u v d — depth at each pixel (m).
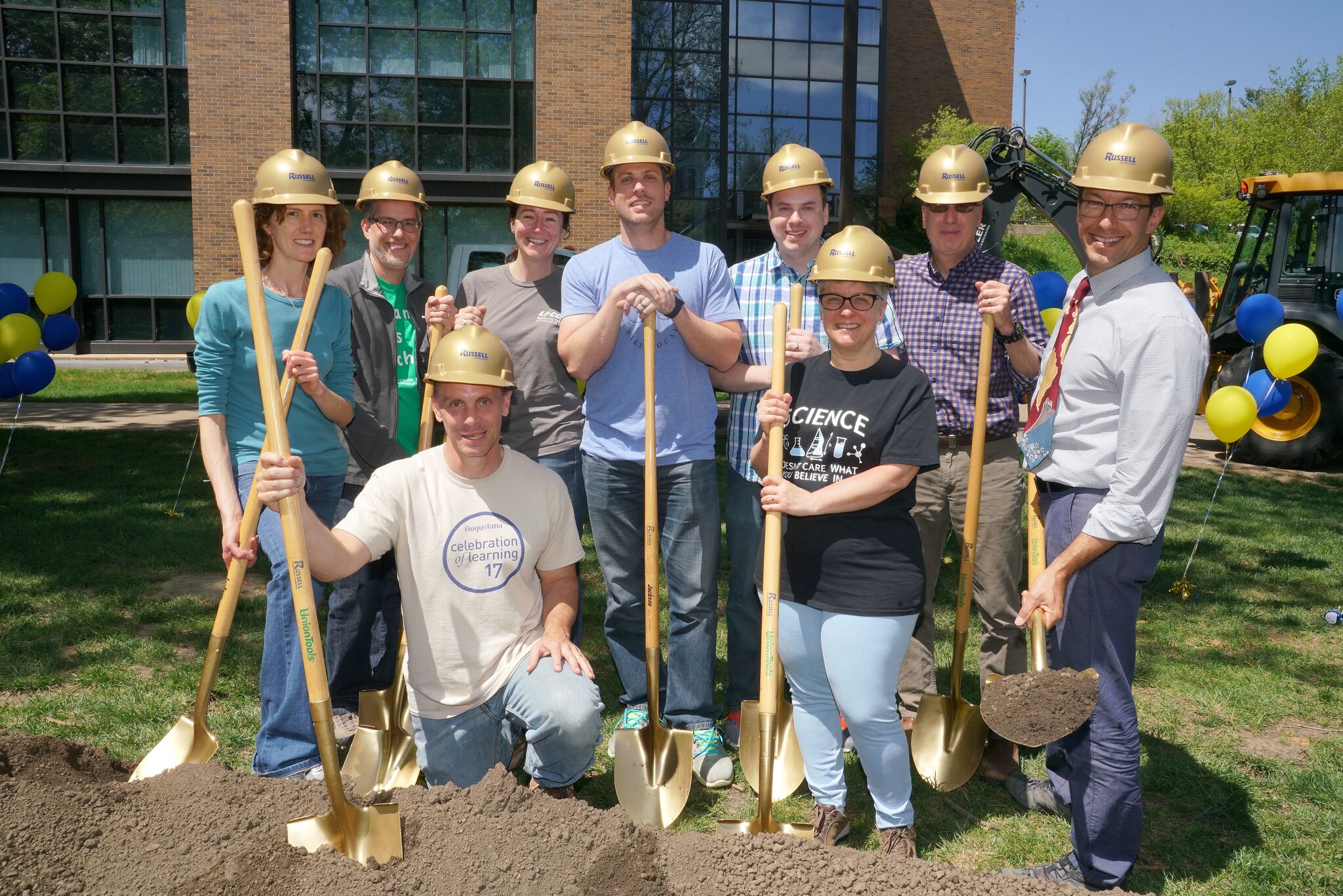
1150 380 2.51
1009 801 3.41
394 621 4.04
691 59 23.03
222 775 2.65
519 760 3.46
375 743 3.13
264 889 2.22
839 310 2.80
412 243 3.65
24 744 2.73
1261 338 7.81
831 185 3.52
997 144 8.65
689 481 3.49
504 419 3.82
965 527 3.35
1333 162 43.81
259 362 2.50
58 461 9.60
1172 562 6.66
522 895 2.26
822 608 2.83
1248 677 4.59
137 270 21.14
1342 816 3.32
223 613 2.92
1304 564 6.65
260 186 3.13
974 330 3.57
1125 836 2.73
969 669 4.59
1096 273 2.68
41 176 20.36
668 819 3.05
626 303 3.24
